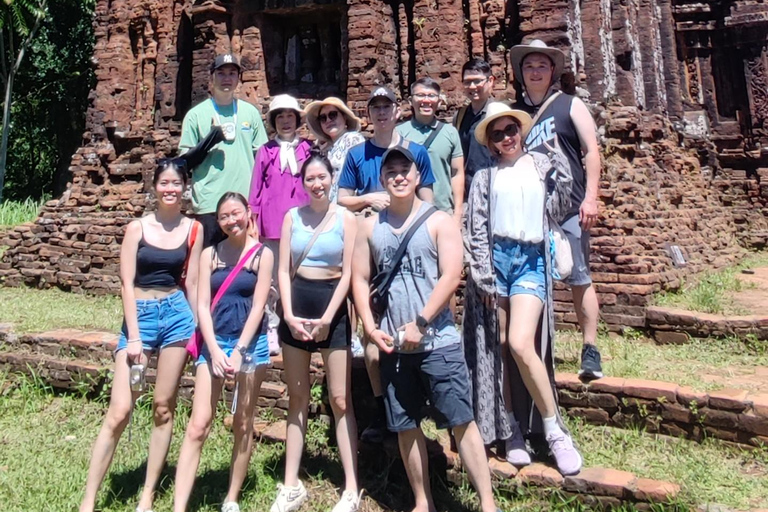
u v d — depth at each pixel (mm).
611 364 6125
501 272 4867
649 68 14117
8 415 6793
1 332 7973
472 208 4957
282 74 12320
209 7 11656
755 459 4883
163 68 12969
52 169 33500
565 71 9391
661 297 7637
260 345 4742
